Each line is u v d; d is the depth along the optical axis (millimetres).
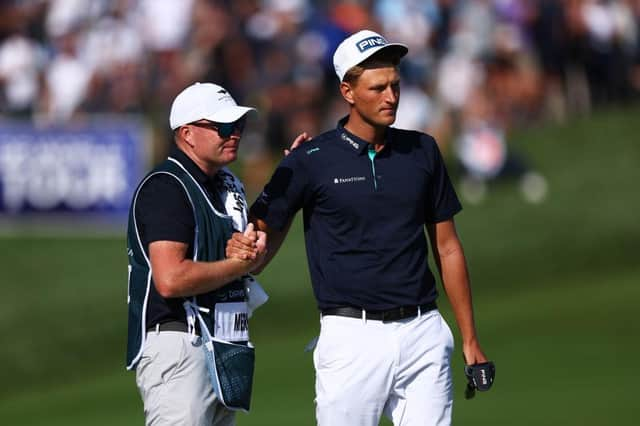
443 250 19109
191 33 53938
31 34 54625
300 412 32906
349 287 18234
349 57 18000
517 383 34750
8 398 41000
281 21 54688
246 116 18328
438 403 18391
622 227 50250
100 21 54531
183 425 17562
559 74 58469
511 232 50281
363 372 18172
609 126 57375
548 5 58125
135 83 53375
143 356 17797
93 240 49375
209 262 17578
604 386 33750
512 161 54000
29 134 49094
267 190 18781
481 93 55438
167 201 17578
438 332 18562
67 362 43500
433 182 18797
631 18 60125
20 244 49281
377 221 18234
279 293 46312
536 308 44062
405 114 53375
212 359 17734
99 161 49156
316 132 53969
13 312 45844
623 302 43719
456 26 56625
